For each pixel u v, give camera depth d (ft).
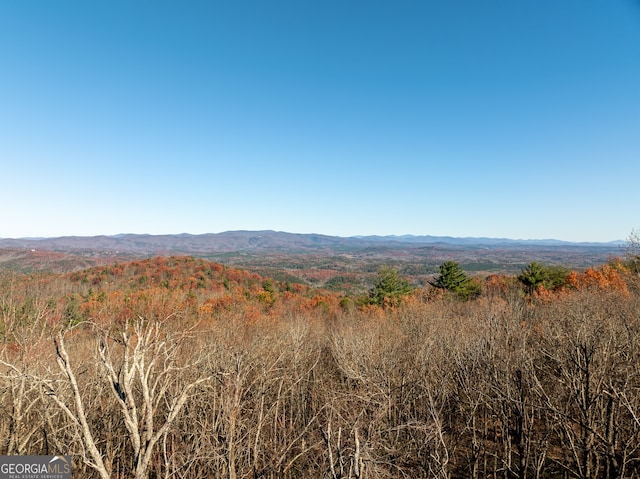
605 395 16.98
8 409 15.78
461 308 67.41
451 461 22.62
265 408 22.81
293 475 19.01
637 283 53.11
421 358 26.63
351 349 31.27
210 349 20.26
